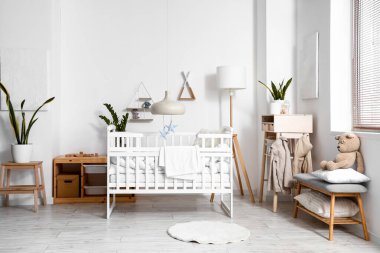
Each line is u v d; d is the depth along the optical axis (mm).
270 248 3117
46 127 4695
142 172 4066
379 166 3219
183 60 5277
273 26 4906
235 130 5328
